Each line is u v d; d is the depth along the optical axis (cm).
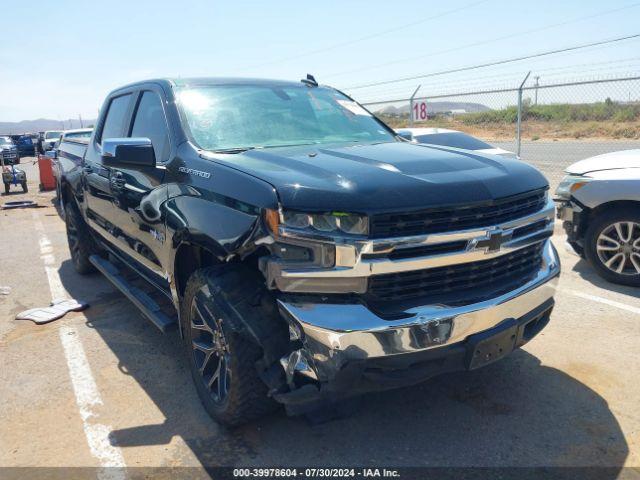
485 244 269
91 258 567
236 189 279
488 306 268
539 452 283
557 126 2342
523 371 366
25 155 3744
